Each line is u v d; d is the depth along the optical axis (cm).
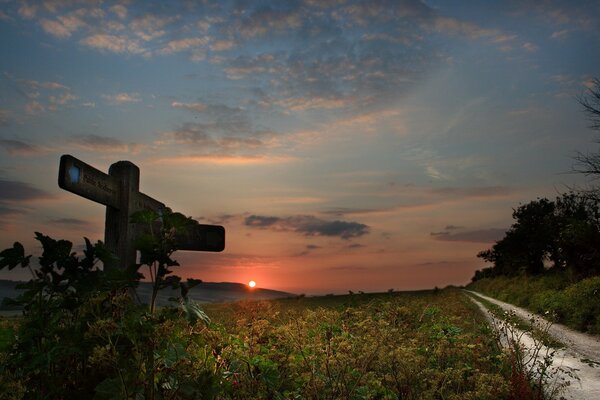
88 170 430
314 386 426
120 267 484
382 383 504
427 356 657
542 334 780
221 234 614
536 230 5244
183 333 329
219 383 341
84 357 319
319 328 599
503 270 6228
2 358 320
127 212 495
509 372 667
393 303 885
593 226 2822
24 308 339
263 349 477
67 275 352
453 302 2478
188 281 317
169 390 301
